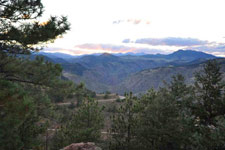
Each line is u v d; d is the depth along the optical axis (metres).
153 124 13.28
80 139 15.41
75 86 9.18
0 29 6.15
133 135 14.64
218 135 6.48
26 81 7.71
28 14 6.48
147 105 14.88
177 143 12.12
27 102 2.93
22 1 6.12
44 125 9.70
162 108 12.65
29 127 8.31
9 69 7.31
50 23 6.64
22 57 8.14
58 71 8.55
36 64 8.26
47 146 14.40
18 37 6.08
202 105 9.74
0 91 2.84
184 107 10.31
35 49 7.16
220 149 7.00
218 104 9.16
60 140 15.62
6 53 6.71
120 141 14.73
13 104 2.75
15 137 3.20
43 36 6.54
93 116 17.41
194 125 9.06
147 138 13.34
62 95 8.86
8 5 5.93
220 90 9.48
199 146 7.48
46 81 7.98
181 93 12.50
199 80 10.04
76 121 17.42
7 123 2.73
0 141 2.81
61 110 19.36
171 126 11.94
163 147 13.18
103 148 14.34
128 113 15.05
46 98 8.28
